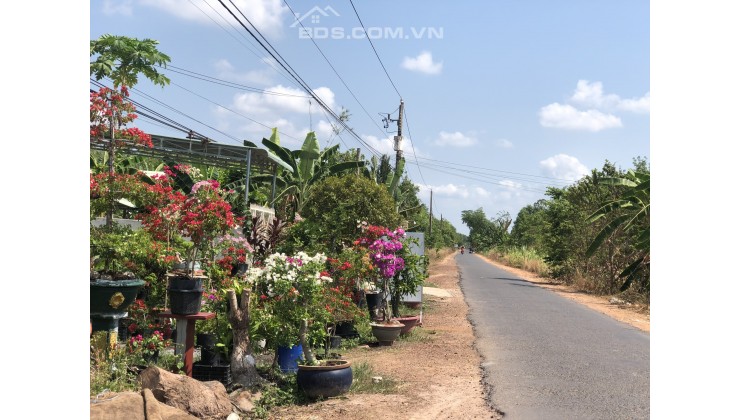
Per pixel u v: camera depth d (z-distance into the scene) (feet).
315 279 29.27
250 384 26.96
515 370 33.19
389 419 23.59
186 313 26.84
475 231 459.73
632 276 80.18
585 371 33.12
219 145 60.90
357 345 40.57
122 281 24.64
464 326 50.75
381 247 42.88
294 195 71.82
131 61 50.31
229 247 37.24
